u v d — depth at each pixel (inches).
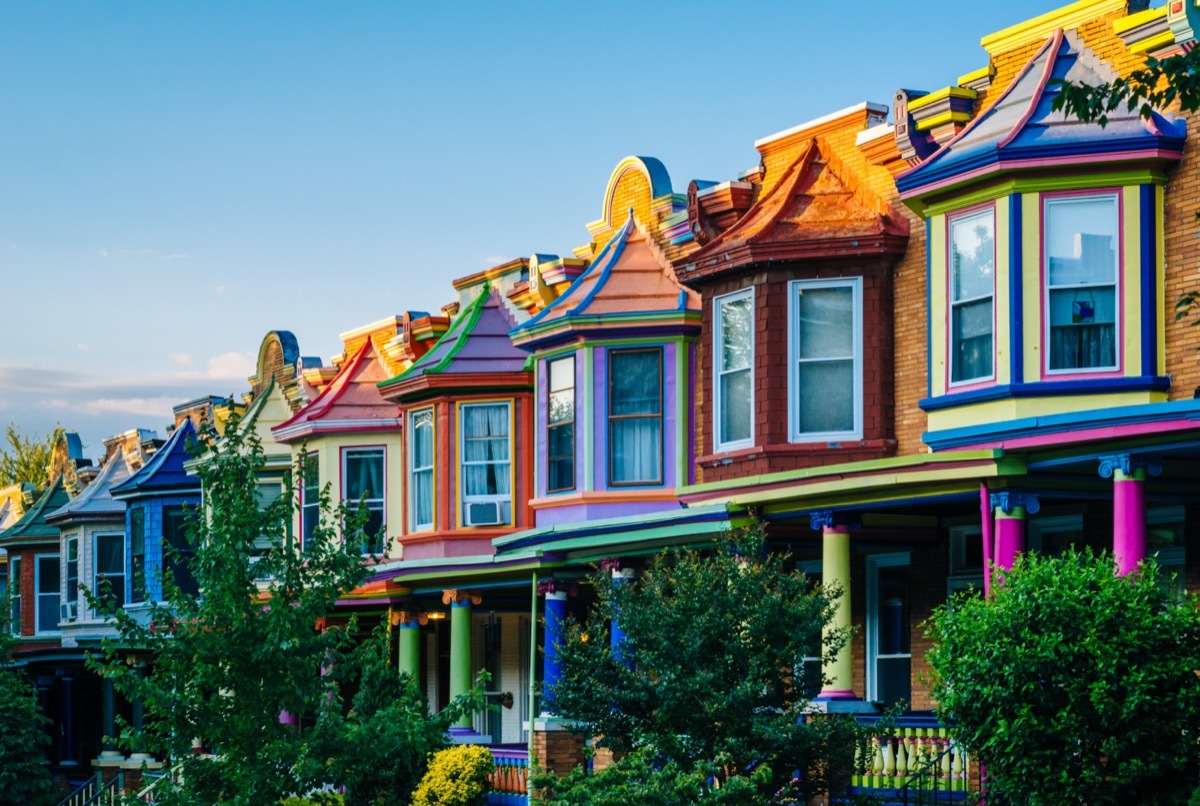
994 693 690.2
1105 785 677.3
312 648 877.2
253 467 899.4
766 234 1016.9
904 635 1045.8
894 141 991.0
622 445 1168.2
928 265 932.6
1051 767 678.5
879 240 984.3
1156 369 850.8
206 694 880.9
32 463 3088.1
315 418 1466.5
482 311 1369.3
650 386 1166.3
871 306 992.2
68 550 2023.9
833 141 1055.6
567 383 1206.9
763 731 757.9
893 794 838.5
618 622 829.2
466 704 895.7
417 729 869.2
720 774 777.6
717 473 1047.6
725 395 1052.5
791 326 1007.6
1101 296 862.5
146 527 1803.6
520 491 1306.6
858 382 991.0
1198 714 666.8
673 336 1155.9
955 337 912.9
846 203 1029.2
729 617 785.6
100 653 1899.6
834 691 903.1
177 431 1841.8
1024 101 909.2
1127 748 669.9
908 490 873.5
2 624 1596.9
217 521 873.5
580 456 1178.0
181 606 875.4
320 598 882.8
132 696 848.9
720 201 1112.8
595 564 1056.8
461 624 1291.8
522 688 1429.6
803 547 1042.1
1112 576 704.4
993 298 886.4
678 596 807.7
